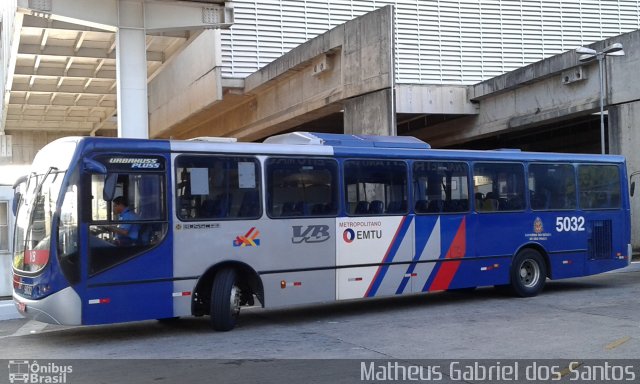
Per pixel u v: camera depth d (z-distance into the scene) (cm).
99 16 1809
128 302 948
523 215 1342
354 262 1138
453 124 2938
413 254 1201
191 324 1120
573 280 1666
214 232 1016
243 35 2620
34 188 991
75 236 923
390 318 1133
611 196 1473
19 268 991
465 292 1453
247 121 2895
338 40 2156
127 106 1833
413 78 2778
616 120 2169
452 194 1258
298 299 1084
